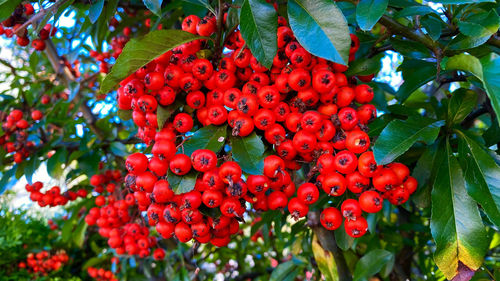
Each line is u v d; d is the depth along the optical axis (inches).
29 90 18.4
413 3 8.9
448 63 7.6
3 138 16.0
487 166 8.3
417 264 20.4
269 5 7.6
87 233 23.8
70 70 19.2
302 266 14.3
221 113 8.0
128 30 15.0
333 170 8.1
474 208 8.2
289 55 7.9
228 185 7.6
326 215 8.5
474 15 8.3
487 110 11.0
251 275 23.6
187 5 11.2
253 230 13.2
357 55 10.4
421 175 9.7
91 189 19.1
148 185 7.8
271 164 7.7
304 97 7.8
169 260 19.7
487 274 10.3
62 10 9.7
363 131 8.3
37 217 26.4
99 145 16.5
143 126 8.7
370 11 7.8
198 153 7.4
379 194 8.5
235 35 8.4
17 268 22.6
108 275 21.0
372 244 14.3
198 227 7.9
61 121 16.9
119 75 7.8
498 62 7.4
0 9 9.3
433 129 8.2
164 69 8.4
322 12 7.4
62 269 23.2
